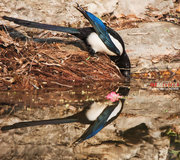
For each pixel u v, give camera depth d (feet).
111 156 14.64
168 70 34.78
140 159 14.69
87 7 40.16
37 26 30.19
